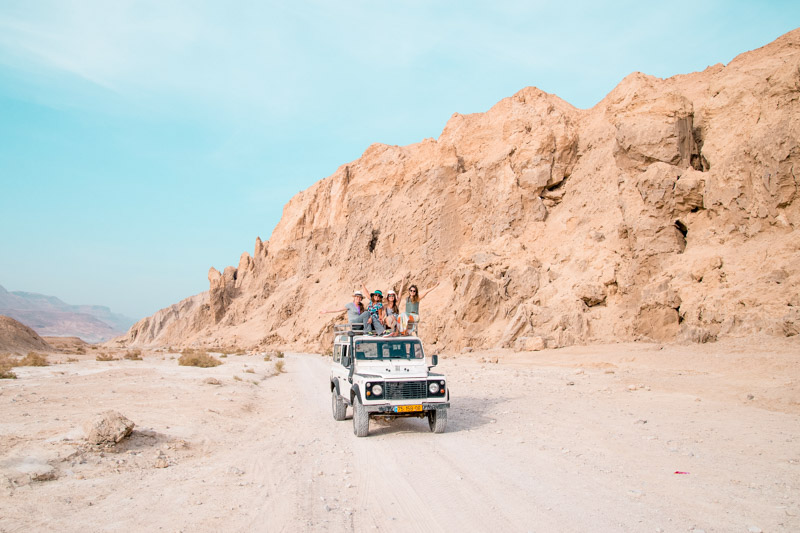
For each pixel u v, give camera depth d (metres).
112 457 8.21
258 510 5.90
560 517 5.45
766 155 25.88
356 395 10.31
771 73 29.25
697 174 30.22
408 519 5.59
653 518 5.35
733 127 30.61
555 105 55.41
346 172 87.56
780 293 22.44
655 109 33.81
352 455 8.76
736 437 9.10
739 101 31.33
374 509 5.96
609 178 42.62
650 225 30.73
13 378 20.12
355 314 12.84
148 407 13.04
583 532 5.02
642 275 30.64
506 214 47.16
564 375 20.62
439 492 6.50
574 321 32.12
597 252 36.28
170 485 6.95
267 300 89.31
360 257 65.44
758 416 10.92
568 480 6.80
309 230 92.69
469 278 40.03
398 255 59.50
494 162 51.03
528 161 48.66
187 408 13.18
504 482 6.79
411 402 10.10
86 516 5.67
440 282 52.34
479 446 8.96
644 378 18.23
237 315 93.31
